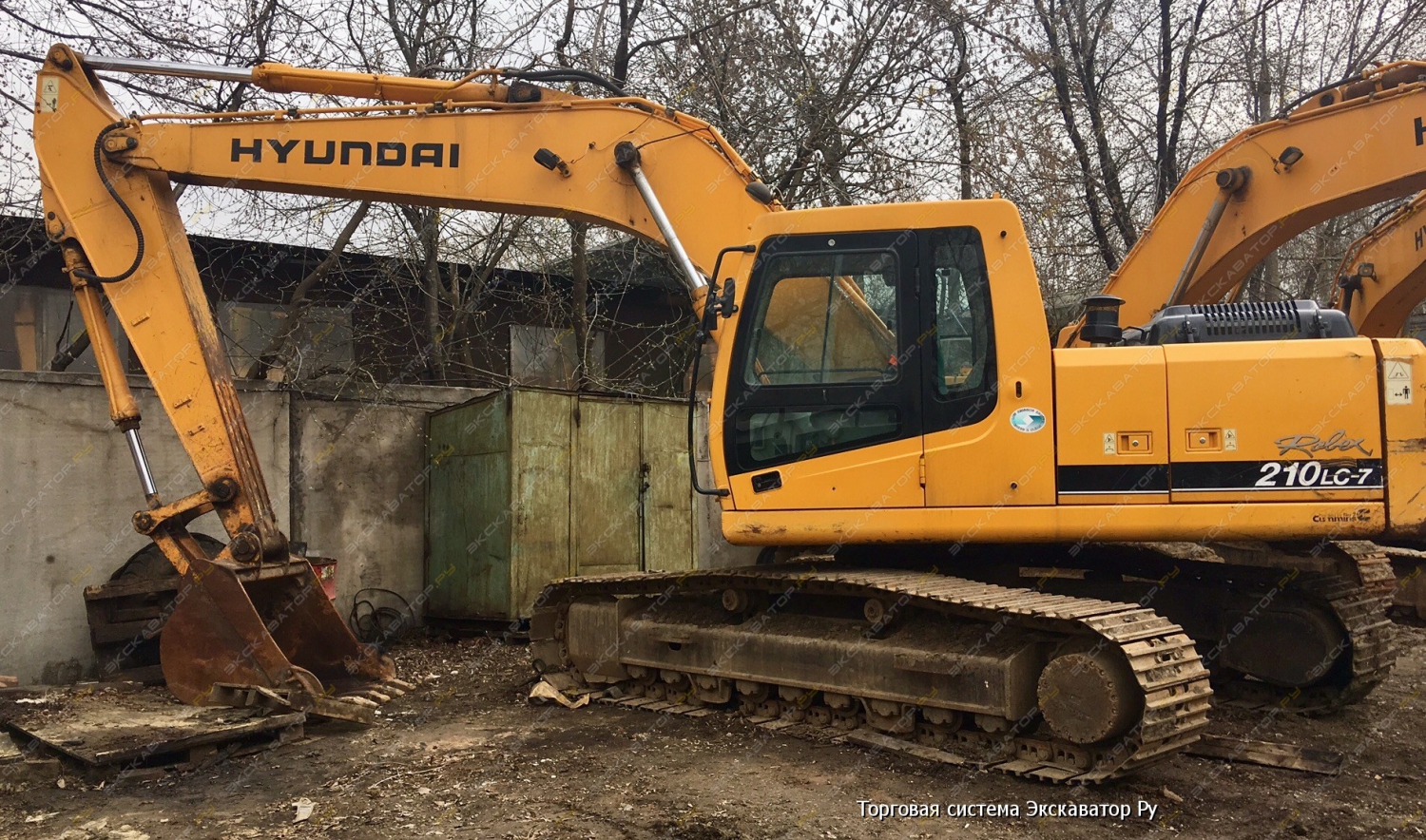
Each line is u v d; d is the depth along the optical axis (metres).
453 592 9.23
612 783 4.82
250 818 4.42
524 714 6.31
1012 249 5.22
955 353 5.26
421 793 4.71
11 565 7.22
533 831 4.18
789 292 5.50
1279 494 4.94
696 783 4.81
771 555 6.65
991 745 5.14
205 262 12.36
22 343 11.91
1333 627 5.96
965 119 13.45
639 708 6.34
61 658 7.38
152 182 6.45
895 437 5.29
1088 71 13.79
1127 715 4.58
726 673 6.04
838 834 4.12
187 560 6.15
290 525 8.77
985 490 5.14
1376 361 4.95
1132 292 7.01
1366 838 4.12
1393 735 5.71
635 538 9.67
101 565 7.60
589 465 9.33
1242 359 5.04
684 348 15.30
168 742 5.05
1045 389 5.12
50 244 10.46
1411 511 4.84
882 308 5.39
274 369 10.73
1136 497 5.03
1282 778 4.89
